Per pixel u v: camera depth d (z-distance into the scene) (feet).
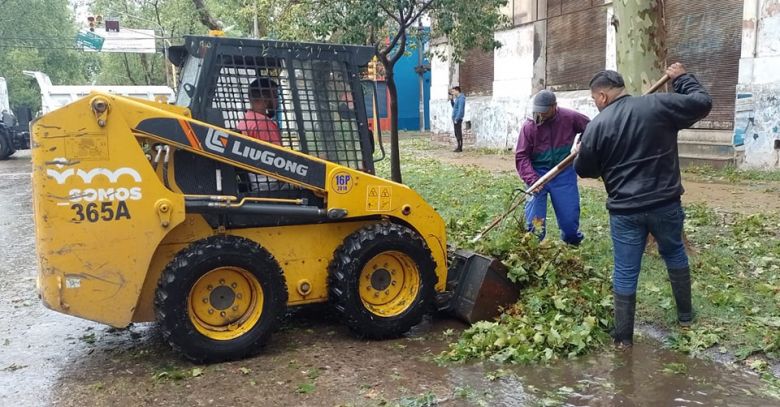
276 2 37.55
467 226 25.27
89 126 13.87
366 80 18.25
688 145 47.03
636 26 21.88
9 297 21.25
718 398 12.79
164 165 15.10
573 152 18.45
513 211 21.26
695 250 22.20
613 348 15.53
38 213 13.85
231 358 15.15
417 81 111.75
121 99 14.14
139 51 107.55
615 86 15.26
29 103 135.13
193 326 14.66
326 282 16.71
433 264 17.03
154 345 16.61
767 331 15.26
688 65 47.14
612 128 14.83
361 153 17.25
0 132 79.51
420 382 13.94
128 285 14.42
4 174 61.77
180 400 13.32
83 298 14.17
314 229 16.56
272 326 15.51
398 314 16.56
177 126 14.49
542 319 16.39
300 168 15.66
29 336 17.51
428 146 77.61
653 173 14.70
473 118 73.97
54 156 13.73
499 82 68.23
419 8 36.45
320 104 16.70
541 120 20.34
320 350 15.98
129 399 13.42
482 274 17.37
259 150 15.23
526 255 18.25
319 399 13.21
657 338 15.97
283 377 14.35
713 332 15.52
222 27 70.38
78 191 13.92
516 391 13.39
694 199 33.63
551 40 60.90
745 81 42.57
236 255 14.89
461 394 13.23
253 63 15.96
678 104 14.48
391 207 16.87
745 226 25.61
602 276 18.86
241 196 15.66
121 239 14.26
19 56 132.36
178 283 14.37
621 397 12.96
